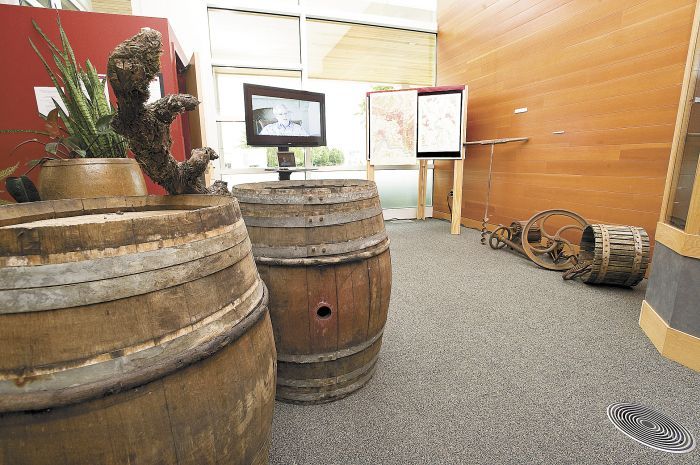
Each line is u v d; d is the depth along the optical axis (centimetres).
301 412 151
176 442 61
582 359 188
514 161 439
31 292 51
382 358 191
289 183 204
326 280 140
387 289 159
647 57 289
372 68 567
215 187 134
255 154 513
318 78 539
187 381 62
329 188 205
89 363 54
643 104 294
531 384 168
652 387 165
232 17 479
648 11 286
